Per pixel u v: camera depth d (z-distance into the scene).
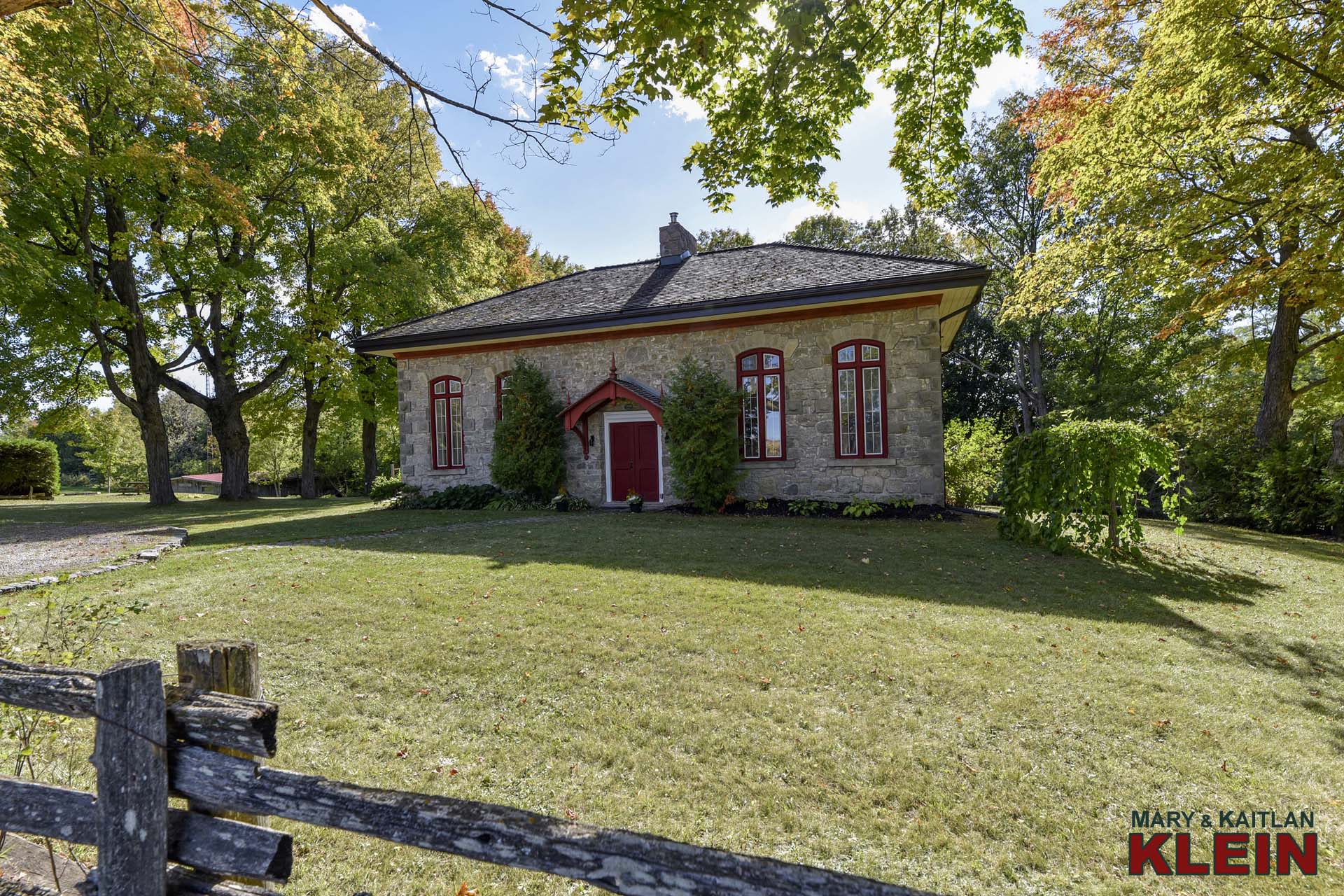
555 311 15.08
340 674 4.53
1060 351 26.17
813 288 12.12
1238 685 4.47
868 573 7.50
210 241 19.00
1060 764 3.46
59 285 15.52
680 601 6.25
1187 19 11.31
